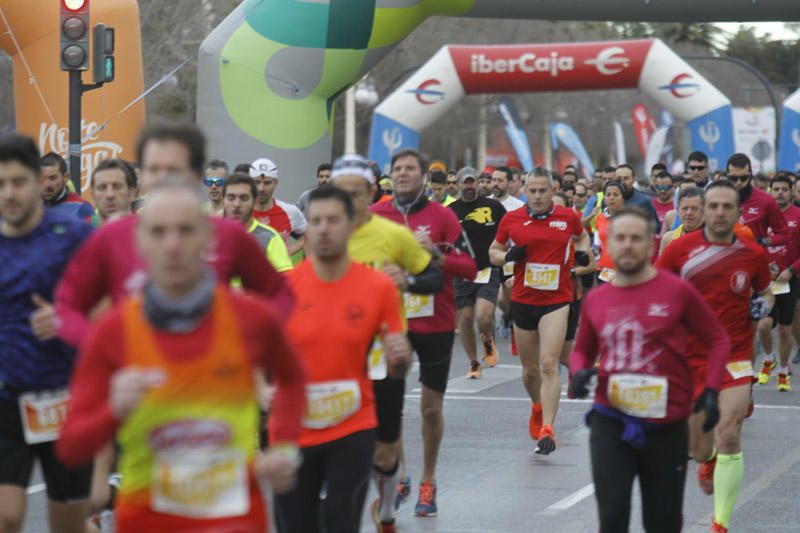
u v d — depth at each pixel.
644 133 113.00
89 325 12.12
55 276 14.09
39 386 14.05
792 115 67.62
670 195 44.19
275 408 11.29
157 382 9.48
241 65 45.00
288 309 13.34
